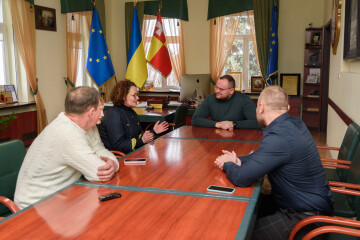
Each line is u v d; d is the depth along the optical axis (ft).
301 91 25.70
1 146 7.02
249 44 26.53
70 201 5.32
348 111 12.41
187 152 8.46
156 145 9.29
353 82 11.41
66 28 22.84
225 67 27.20
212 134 10.87
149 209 5.00
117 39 28.07
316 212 6.25
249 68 26.84
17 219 4.68
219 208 5.04
